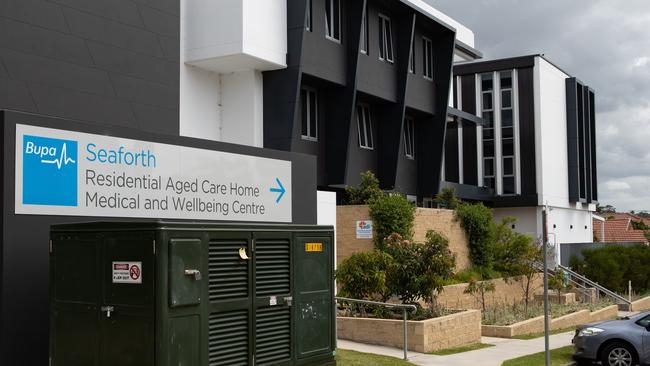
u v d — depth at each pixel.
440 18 32.09
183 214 11.91
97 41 16.80
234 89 21.52
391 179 27.48
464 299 22.95
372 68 25.92
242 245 8.02
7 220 9.08
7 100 14.67
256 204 13.68
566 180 42.91
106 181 10.52
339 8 24.19
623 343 14.34
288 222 14.55
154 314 6.96
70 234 7.70
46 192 9.60
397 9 27.25
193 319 7.30
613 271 32.09
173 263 7.11
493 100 41.03
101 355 7.35
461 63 41.81
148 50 18.20
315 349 9.06
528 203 39.41
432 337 15.28
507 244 25.02
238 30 19.75
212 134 21.23
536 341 18.16
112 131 10.66
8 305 8.99
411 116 30.77
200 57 20.22
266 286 8.34
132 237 7.18
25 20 15.18
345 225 21.28
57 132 9.82
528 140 39.91
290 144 21.30
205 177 12.44
